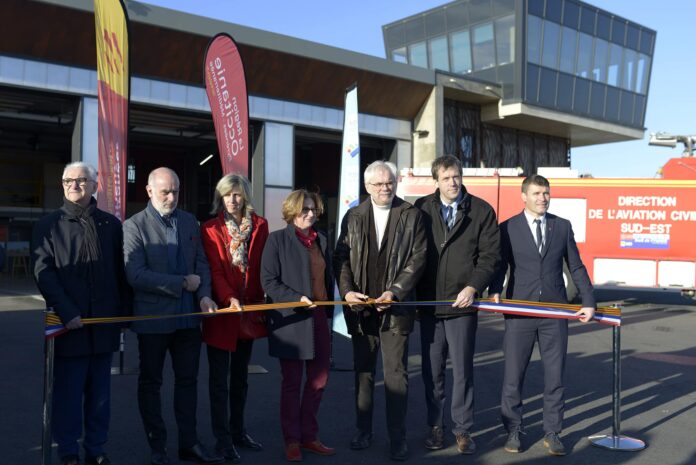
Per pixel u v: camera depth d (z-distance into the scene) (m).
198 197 26.39
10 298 15.08
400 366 4.72
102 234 4.29
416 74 19.80
